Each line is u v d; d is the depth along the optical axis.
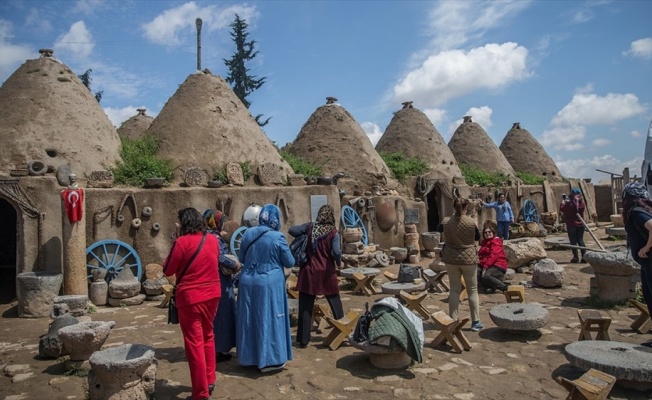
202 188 9.77
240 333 4.77
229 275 5.17
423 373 4.66
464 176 18.88
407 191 14.94
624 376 3.95
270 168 11.14
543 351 5.22
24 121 9.27
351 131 15.23
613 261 6.84
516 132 25.02
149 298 8.52
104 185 9.02
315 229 5.63
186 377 4.71
